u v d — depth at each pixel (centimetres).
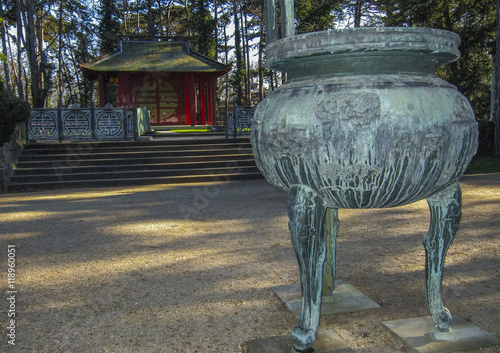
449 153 176
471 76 2081
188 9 4578
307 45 180
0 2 2983
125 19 4516
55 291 338
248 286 337
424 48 173
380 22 3112
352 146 166
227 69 2422
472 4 2025
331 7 3069
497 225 529
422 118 167
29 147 1195
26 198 892
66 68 4306
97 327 270
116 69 2325
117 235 536
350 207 193
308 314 202
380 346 231
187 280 358
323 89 176
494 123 1474
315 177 180
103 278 369
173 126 2402
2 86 1209
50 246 486
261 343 232
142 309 297
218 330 260
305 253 196
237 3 3969
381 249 439
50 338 255
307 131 174
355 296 301
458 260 395
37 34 3578
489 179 978
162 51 2575
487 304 290
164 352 236
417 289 321
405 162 167
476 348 221
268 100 204
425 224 549
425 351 218
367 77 175
